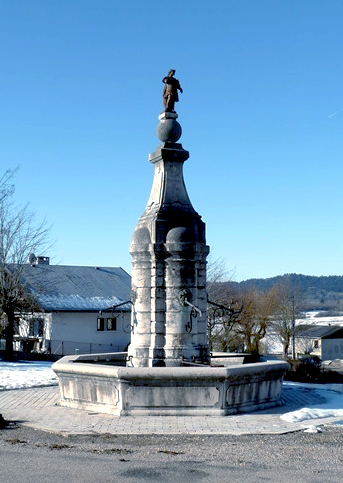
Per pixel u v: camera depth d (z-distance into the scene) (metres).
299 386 20.31
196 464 9.95
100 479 9.05
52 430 12.77
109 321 47.19
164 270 17.20
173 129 18.36
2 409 15.56
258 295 60.50
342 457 10.43
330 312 144.12
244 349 54.88
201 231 17.92
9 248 35.31
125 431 12.66
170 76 18.73
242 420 13.90
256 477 9.16
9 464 9.91
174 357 16.64
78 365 15.63
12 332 34.72
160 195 17.94
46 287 44.41
